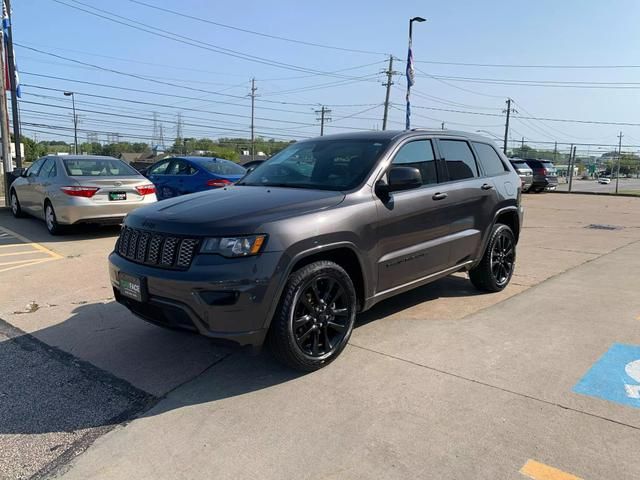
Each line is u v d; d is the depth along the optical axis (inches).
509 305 213.3
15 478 105.7
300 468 106.7
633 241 387.2
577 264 296.8
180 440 118.0
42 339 178.4
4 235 378.0
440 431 118.8
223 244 133.2
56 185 359.9
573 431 118.3
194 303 132.2
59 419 128.0
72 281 251.6
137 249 150.3
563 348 166.7
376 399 134.3
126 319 197.8
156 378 149.3
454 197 197.9
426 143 196.5
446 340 173.8
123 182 363.9
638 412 126.8
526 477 102.4
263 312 135.0
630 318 196.1
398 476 103.3
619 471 103.9
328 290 151.9
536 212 625.3
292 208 147.3
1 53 609.0
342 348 157.5
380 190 169.0
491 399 133.3
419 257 183.0
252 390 140.8
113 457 112.3
